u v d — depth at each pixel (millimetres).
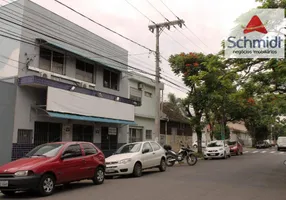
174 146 33062
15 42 15570
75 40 18875
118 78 23172
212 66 14531
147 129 27609
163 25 20875
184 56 27375
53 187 9781
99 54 20812
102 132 21406
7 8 15312
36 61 16219
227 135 54969
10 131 14711
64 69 18016
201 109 28625
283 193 9930
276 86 17344
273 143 87062
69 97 16875
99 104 19328
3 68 15797
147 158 15188
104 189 10719
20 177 9023
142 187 11102
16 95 15133
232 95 16609
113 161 13859
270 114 39062
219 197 9211
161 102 29922
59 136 17578
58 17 17734
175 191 10219
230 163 21859
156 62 20703
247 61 13617
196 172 15984
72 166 10602
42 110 16109
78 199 8922
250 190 10461
